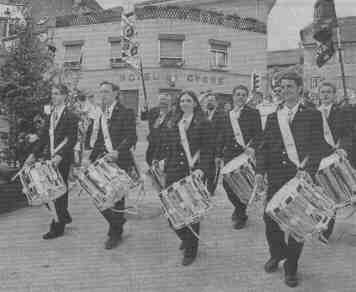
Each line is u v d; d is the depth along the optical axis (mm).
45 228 4793
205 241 4465
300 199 3459
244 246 4359
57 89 4727
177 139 4156
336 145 4543
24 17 6379
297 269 3939
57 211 4629
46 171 4352
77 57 10336
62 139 4625
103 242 4484
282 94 3934
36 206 5434
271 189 3840
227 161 4785
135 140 4578
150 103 9617
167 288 3750
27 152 5926
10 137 6070
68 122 4656
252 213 5184
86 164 4508
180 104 4250
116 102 4664
